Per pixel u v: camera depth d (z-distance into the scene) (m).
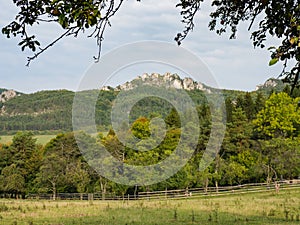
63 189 45.84
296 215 17.88
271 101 51.16
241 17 6.79
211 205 24.34
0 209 21.78
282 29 4.81
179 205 24.48
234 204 24.95
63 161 44.66
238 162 47.06
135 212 20.73
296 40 3.90
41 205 25.58
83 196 42.16
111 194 40.75
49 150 48.62
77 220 17.67
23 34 4.77
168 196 38.00
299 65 4.54
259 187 41.53
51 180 44.69
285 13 4.66
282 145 42.84
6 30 4.78
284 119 49.97
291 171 43.22
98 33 4.89
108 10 4.84
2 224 16.30
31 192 49.78
